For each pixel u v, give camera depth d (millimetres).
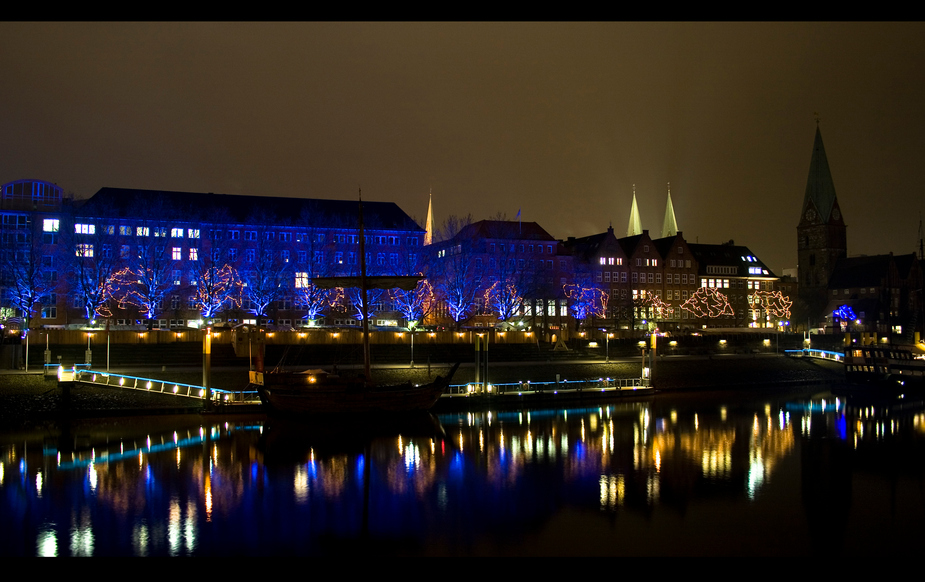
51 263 103000
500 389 72938
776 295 155500
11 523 34281
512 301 108938
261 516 35625
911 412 68375
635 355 92188
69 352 71688
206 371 60906
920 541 32906
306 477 42594
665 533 33656
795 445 52688
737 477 43594
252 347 76375
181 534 33031
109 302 97312
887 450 51000
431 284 107312
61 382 58125
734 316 149250
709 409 69562
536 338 91812
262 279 102625
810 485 41781
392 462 46406
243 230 114188
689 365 87812
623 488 41031
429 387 61719
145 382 63438
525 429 57969
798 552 31422
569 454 49156
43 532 33156
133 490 39594
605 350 92125
